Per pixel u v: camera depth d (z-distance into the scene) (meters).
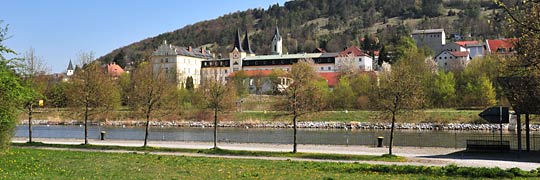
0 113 31.64
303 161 35.38
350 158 37.91
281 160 36.16
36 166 28.64
